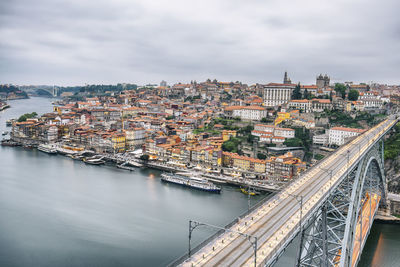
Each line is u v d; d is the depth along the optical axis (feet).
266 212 257.34
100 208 487.61
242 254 193.77
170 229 419.95
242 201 525.75
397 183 574.97
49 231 412.36
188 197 544.62
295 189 309.83
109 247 375.66
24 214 460.14
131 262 346.13
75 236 400.26
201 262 184.75
